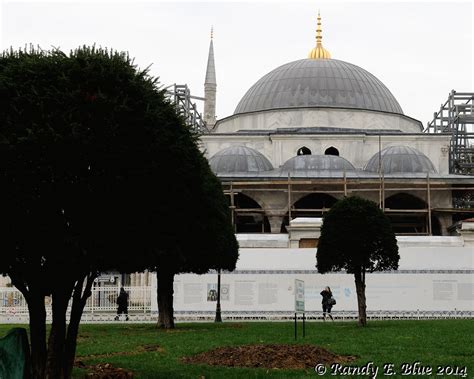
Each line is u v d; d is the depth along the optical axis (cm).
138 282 5856
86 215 1499
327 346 2297
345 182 7131
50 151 1448
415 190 7356
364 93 8438
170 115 1596
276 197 7450
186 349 2270
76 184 1480
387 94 8681
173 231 1634
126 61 1586
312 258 4712
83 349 2336
